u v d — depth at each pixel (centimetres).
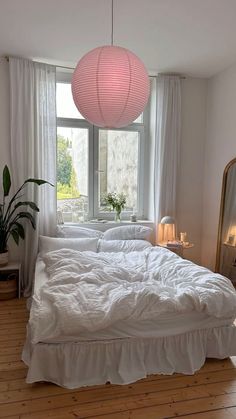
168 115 404
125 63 188
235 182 377
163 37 301
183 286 239
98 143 421
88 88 191
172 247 375
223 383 212
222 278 247
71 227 379
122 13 259
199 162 436
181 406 191
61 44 320
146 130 437
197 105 427
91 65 188
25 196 366
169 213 418
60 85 400
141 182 443
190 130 427
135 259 313
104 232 395
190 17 264
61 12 259
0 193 367
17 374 217
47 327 196
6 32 294
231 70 376
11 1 243
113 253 335
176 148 411
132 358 213
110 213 435
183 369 222
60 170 409
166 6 248
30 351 210
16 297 359
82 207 423
